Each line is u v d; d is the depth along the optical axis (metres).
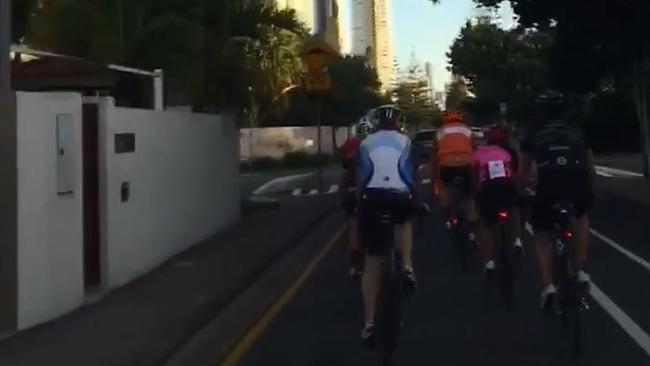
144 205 14.31
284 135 60.69
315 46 25.48
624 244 16.81
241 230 20.22
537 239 9.31
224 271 14.35
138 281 13.55
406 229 8.70
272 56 23.47
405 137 8.68
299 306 11.80
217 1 21.39
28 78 15.00
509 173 11.20
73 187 11.29
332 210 25.91
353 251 11.53
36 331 10.04
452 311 11.16
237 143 22.05
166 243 15.58
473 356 8.93
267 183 40.69
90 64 15.36
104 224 12.63
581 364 8.54
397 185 8.41
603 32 24.59
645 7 22.52
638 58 28.94
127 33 18.59
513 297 11.48
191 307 11.41
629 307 11.16
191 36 18.81
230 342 9.80
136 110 13.97
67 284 11.13
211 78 21.02
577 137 8.85
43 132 10.47
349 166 11.38
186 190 17.08
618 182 32.28
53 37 17.84
